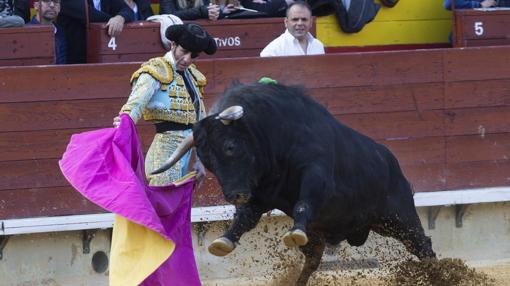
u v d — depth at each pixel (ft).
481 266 62.69
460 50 63.57
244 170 39.75
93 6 64.34
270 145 41.32
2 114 56.80
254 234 60.34
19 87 56.90
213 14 64.49
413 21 76.02
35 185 57.47
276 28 65.82
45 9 60.49
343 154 45.42
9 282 57.31
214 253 42.45
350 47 74.23
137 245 40.29
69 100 57.67
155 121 46.83
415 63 62.85
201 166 46.37
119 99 58.34
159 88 46.09
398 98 62.64
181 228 43.09
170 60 46.57
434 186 63.67
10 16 58.44
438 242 64.13
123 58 62.08
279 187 42.70
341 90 61.77
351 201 46.21
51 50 58.85
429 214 63.82
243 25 65.16
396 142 62.90
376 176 47.73
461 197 63.00
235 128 39.81
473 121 64.08
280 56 60.70
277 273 58.39
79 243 58.39
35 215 57.47
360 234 50.34
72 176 40.55
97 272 58.80
